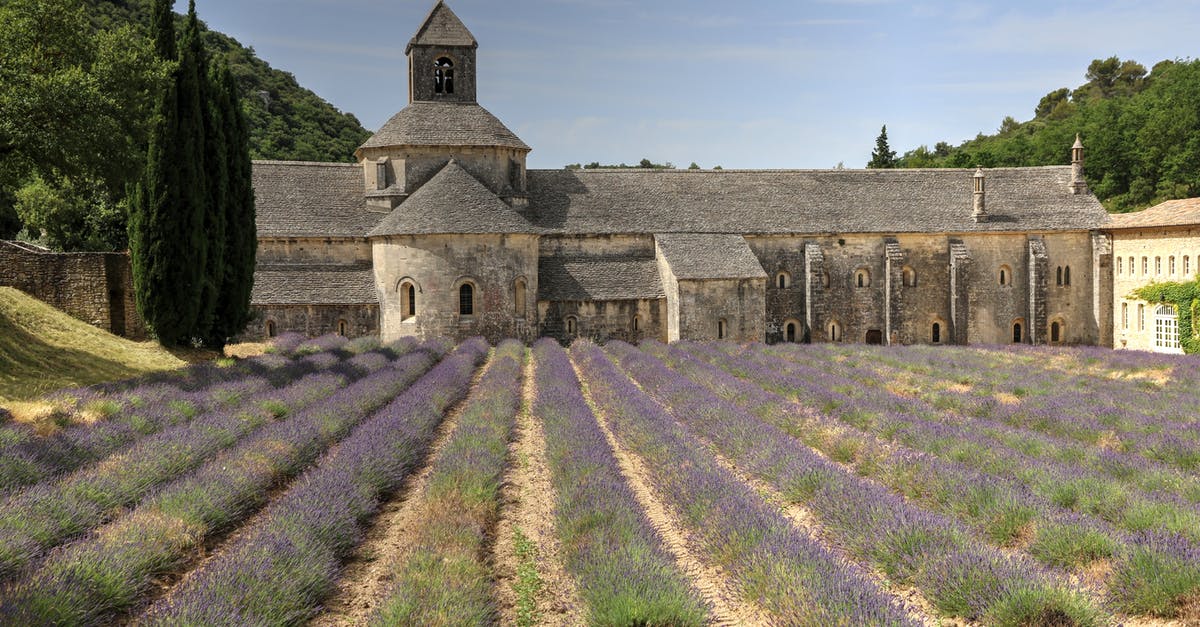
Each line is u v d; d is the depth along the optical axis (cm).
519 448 2253
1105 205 9431
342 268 5150
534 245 5016
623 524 1382
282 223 5106
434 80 5556
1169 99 9788
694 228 5531
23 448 1667
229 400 2500
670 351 4381
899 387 3266
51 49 3244
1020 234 5841
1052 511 1445
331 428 2144
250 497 1619
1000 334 5838
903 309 5700
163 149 3419
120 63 3200
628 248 5478
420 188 5125
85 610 1043
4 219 6756
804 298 5666
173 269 3462
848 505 1492
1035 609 1055
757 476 1920
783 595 1100
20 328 2922
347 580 1305
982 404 2709
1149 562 1181
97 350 3066
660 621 1049
